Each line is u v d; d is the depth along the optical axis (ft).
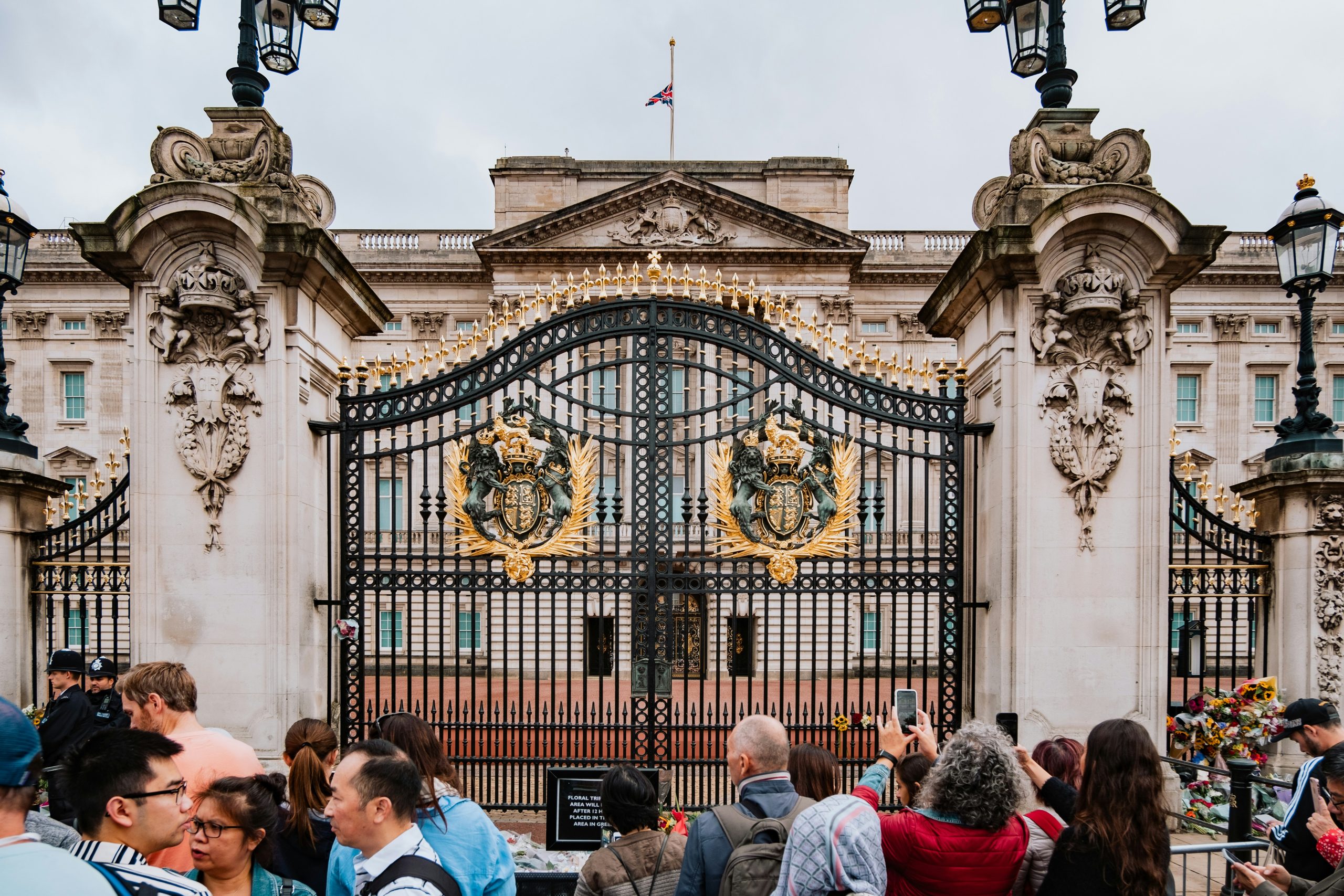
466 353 30.22
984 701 27.53
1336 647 27.76
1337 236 28.25
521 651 27.73
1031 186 27.25
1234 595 29.12
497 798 29.32
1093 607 26.40
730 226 82.94
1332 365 114.21
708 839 12.94
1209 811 26.16
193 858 12.26
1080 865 11.92
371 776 11.10
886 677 71.15
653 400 28.55
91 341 116.26
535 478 28.22
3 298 29.58
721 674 69.62
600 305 29.07
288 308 26.78
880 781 14.75
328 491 28.63
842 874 11.42
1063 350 26.73
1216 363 116.06
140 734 10.85
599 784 19.06
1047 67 28.30
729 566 68.64
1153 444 26.58
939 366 28.96
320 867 14.35
